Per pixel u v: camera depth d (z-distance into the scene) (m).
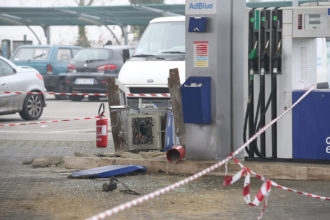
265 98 14.47
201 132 14.47
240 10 14.47
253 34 14.45
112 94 17.11
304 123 14.16
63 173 14.63
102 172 13.98
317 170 13.48
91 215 10.47
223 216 10.29
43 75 42.09
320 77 23.73
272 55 14.20
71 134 22.91
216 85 14.29
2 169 15.29
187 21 14.43
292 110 14.20
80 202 11.43
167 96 21.78
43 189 12.63
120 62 38.38
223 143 14.50
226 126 14.52
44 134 22.89
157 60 23.03
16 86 27.56
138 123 16.77
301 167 13.57
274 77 14.15
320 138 14.08
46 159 15.98
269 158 14.43
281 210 10.72
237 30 14.50
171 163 14.40
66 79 39.41
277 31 14.14
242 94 14.76
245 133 14.29
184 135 15.36
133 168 14.32
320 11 13.91
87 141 20.67
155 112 17.06
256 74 14.45
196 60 14.40
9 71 27.58
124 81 22.42
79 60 39.06
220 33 14.27
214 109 14.33
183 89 14.22
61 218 10.27
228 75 14.51
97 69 38.28
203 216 10.29
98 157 15.44
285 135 14.29
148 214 10.41
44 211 10.77
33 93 27.64
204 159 14.48
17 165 15.94
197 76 14.45
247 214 10.44
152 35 24.47
